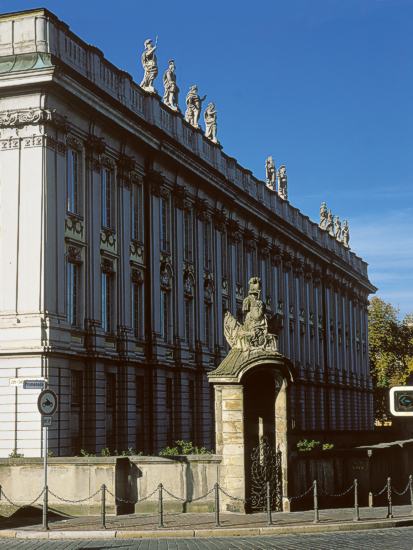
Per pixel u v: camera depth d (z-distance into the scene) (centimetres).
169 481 2769
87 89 3925
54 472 2741
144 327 4597
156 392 4612
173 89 5175
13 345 3534
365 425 10075
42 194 3631
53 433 3544
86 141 4047
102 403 3997
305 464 2945
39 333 3528
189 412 5084
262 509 2794
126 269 4388
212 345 5572
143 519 2605
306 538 2294
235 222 6122
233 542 2208
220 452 2777
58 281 3684
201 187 5500
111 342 4200
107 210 4288
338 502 3056
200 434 5178
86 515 2695
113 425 4194
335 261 8925
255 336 2833
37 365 3519
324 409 8406
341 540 2231
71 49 3928
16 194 3653
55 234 3691
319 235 8756
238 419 2770
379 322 11225
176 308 4997
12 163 3675
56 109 3747
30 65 3638
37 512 2717
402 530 2481
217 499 2477
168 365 4769
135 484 2767
